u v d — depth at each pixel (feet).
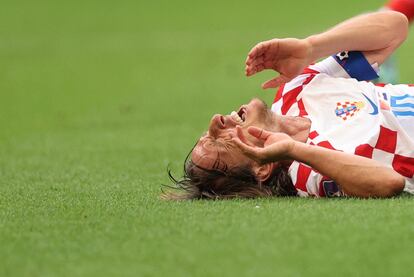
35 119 127.75
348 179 58.18
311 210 54.60
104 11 290.15
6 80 172.65
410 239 48.37
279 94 65.31
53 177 75.72
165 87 156.46
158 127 114.11
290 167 60.70
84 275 44.86
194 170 61.05
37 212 58.18
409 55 175.11
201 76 167.53
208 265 45.39
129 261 46.62
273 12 263.70
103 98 147.43
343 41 64.95
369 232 49.62
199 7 289.33
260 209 55.47
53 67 188.85
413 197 58.70
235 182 60.85
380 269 44.14
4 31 252.62
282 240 48.78
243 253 46.96
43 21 271.49
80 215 56.44
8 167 84.38
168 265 45.70
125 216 55.36
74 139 106.01
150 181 71.31
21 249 49.39
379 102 62.13
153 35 233.96
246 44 206.28
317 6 268.62
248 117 60.23
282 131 60.49
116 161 85.81
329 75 65.92
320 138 60.59
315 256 46.19
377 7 254.88
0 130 117.80
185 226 52.19
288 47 62.54
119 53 205.98
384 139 60.54
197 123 116.47
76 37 236.84
